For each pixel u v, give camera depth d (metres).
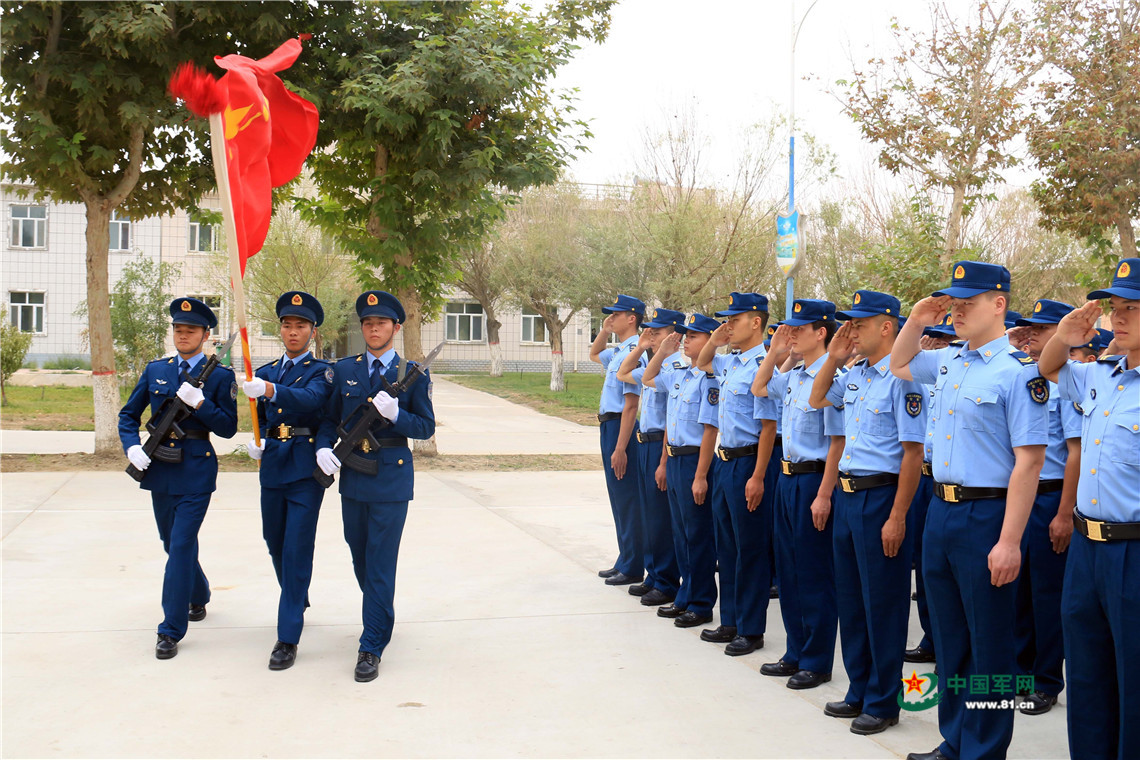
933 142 11.27
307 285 23.52
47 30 10.00
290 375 4.95
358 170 12.60
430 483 11.09
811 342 4.53
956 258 11.02
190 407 4.88
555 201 28.89
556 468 12.91
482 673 4.61
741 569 5.02
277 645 4.70
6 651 4.78
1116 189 9.79
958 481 3.49
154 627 5.23
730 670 4.75
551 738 3.82
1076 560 3.19
